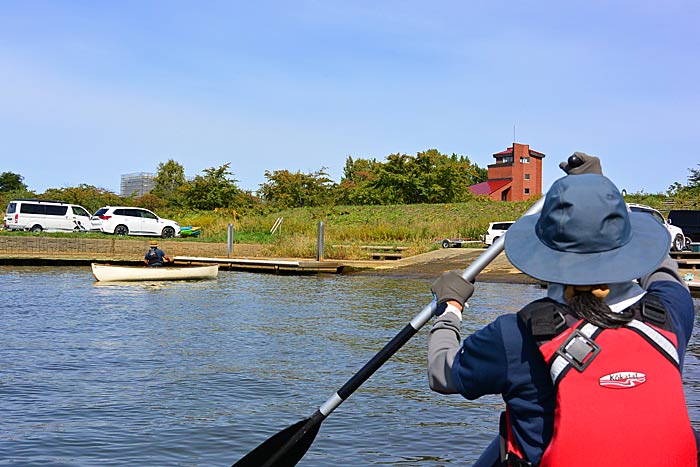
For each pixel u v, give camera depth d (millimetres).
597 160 2752
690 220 26656
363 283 22328
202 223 40562
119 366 8969
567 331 2133
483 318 13617
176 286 20719
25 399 7320
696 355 9789
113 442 6027
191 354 9820
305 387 7969
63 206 35031
